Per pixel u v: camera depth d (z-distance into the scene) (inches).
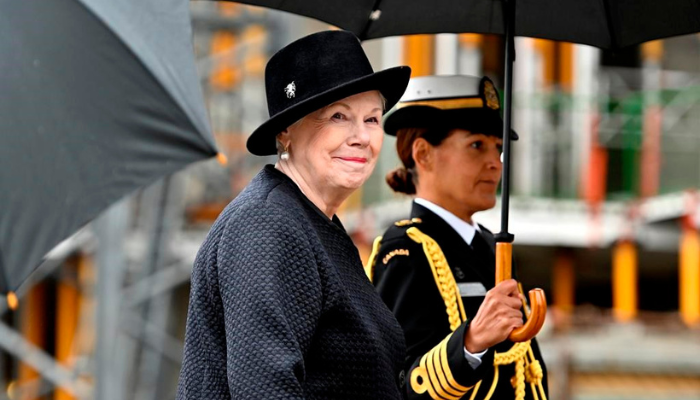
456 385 224.7
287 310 176.1
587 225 792.3
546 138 791.7
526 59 795.4
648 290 851.4
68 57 186.9
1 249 186.5
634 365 743.7
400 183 272.7
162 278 737.6
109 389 600.4
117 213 604.4
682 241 794.8
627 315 792.3
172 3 195.0
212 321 181.0
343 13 253.6
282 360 171.3
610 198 800.9
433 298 247.6
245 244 178.1
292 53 189.9
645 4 245.3
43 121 186.1
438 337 245.0
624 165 800.3
